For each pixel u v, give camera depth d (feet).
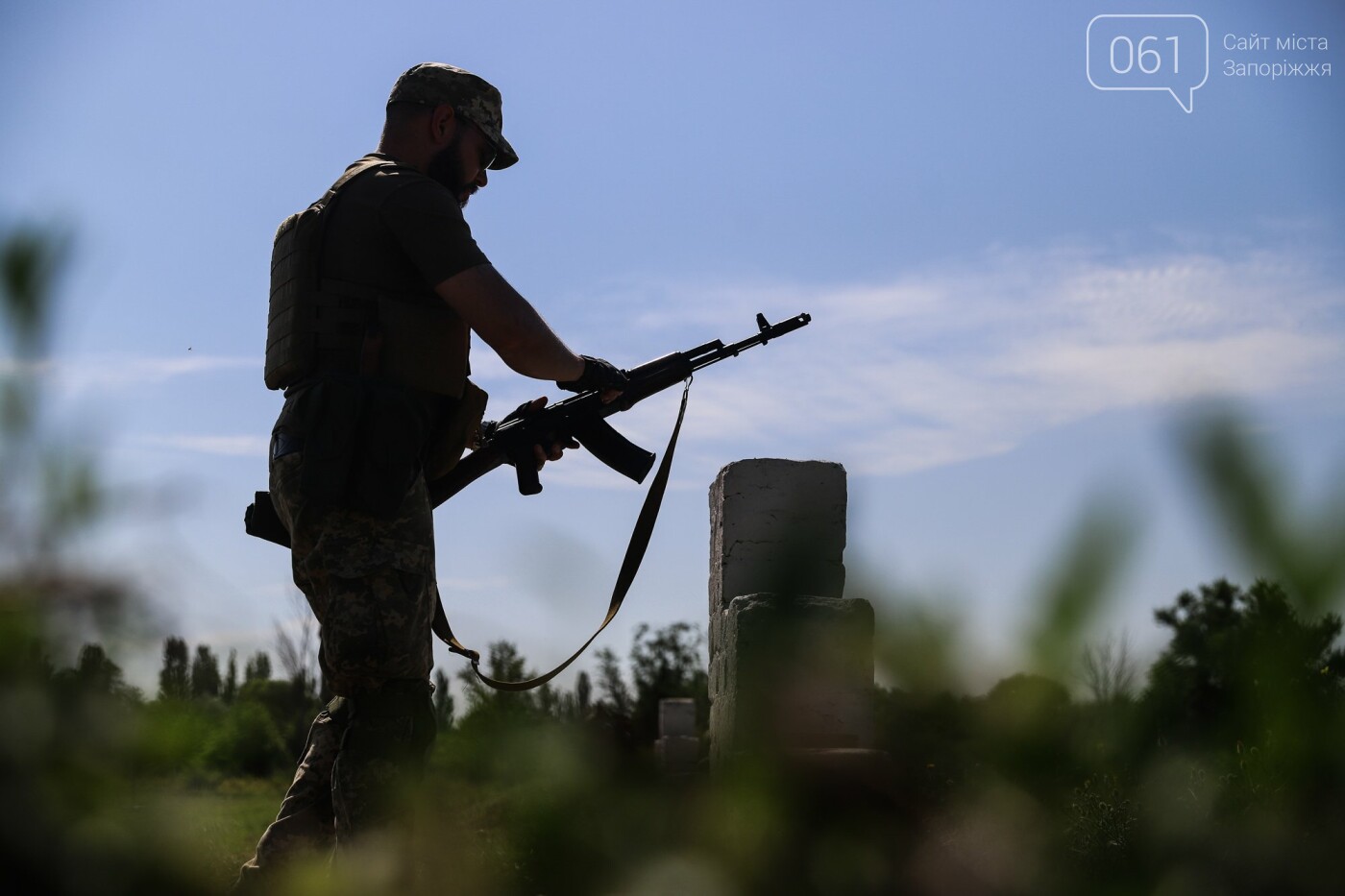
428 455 12.61
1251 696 1.42
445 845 1.97
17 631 1.37
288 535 12.49
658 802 1.96
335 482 10.89
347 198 12.23
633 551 12.15
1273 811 1.53
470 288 12.00
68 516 1.42
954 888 1.69
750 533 19.75
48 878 1.37
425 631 11.19
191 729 1.46
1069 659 1.39
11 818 1.36
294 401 11.66
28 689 1.37
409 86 13.24
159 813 1.43
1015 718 1.51
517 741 2.05
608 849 1.90
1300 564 1.30
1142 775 1.56
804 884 1.79
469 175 13.60
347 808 10.15
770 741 1.87
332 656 10.66
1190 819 1.56
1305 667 1.38
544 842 1.89
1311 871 1.52
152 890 1.41
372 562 10.92
